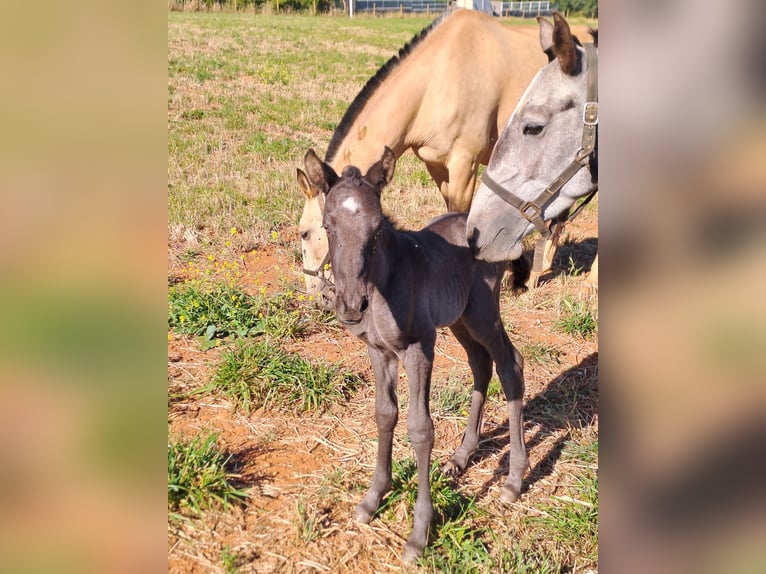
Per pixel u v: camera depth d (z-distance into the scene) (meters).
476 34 5.95
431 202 8.99
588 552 3.37
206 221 7.89
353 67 19.72
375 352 3.36
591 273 6.53
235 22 28.39
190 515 3.45
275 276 6.65
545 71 3.22
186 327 5.41
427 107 5.82
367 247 2.76
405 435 4.27
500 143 3.36
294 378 4.62
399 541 3.41
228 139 11.52
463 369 5.16
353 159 5.67
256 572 3.13
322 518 3.50
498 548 3.37
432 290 3.41
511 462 3.82
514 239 3.42
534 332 5.80
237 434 4.18
